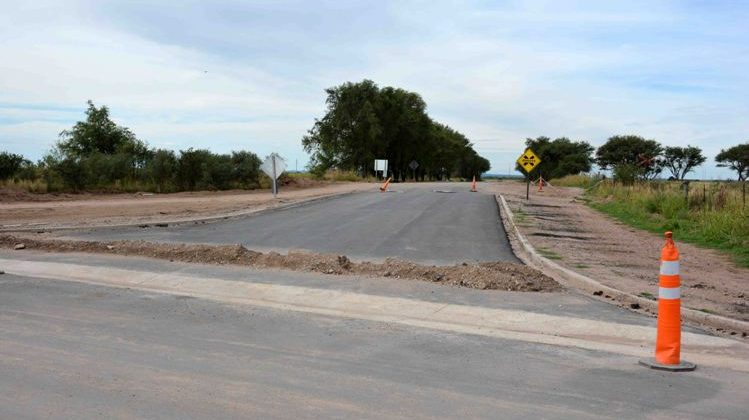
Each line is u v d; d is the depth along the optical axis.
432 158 99.69
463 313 8.64
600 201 33.47
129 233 17.59
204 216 22.44
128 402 5.11
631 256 14.70
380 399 5.28
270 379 5.78
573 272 11.71
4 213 23.41
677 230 20.02
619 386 5.74
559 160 102.12
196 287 10.44
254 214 23.61
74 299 9.45
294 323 8.12
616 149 75.50
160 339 7.18
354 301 9.36
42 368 5.99
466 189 44.44
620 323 8.11
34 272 11.84
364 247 15.22
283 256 12.46
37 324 7.80
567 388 5.66
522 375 6.04
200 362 6.29
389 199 31.38
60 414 4.82
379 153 79.06
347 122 74.81
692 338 7.50
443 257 13.81
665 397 5.45
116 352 6.60
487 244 16.02
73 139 48.94
